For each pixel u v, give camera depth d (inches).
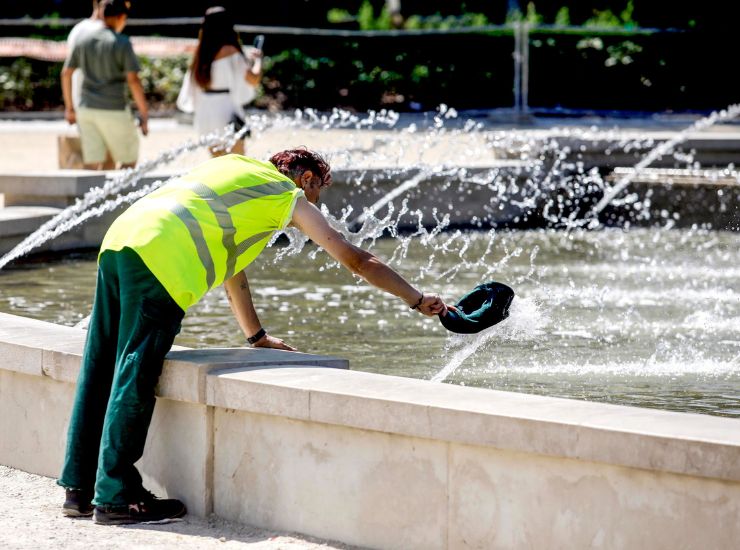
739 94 1414.9
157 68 1423.5
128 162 742.5
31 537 246.7
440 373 363.9
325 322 450.0
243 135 719.1
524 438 214.7
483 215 773.9
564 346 406.3
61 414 289.7
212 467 262.8
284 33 1533.0
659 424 207.8
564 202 796.0
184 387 259.4
